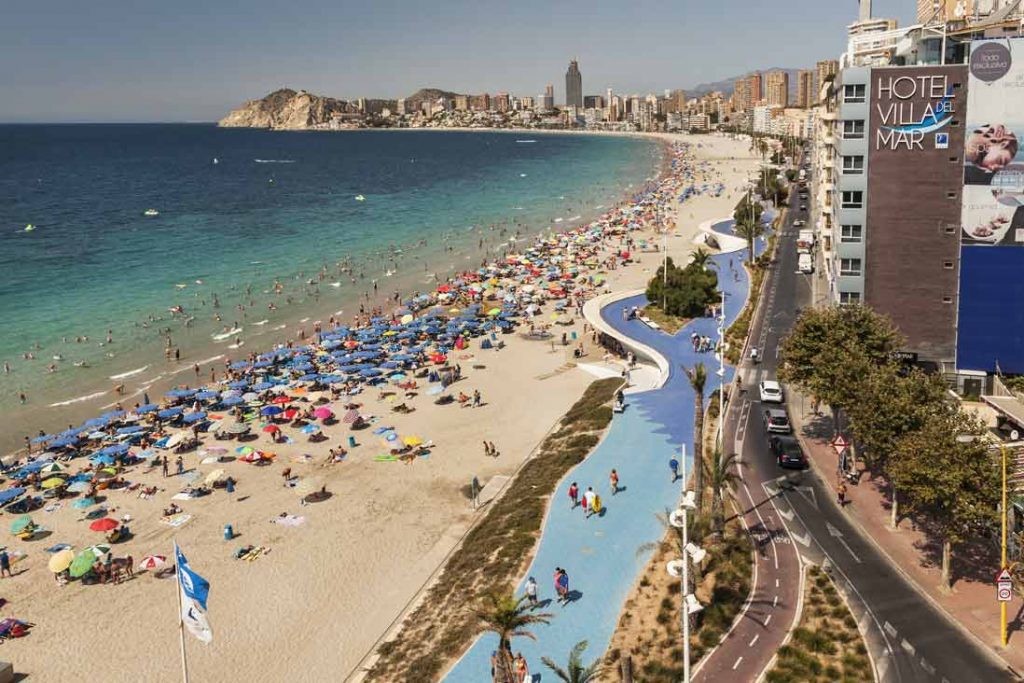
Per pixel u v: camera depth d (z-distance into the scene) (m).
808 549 53.59
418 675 44.78
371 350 111.50
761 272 138.62
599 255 172.25
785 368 70.88
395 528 66.31
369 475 76.62
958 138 78.38
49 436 85.75
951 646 42.88
